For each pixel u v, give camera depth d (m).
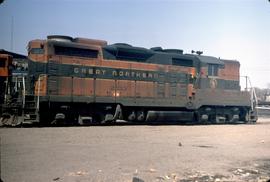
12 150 11.35
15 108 18.78
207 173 9.13
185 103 24.91
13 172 8.38
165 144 14.33
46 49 19.88
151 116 23.53
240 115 28.97
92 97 21.14
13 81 19.98
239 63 28.50
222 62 27.31
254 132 20.09
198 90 25.64
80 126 20.30
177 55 24.88
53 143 13.15
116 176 8.41
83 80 20.92
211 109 26.75
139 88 23.00
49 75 19.83
